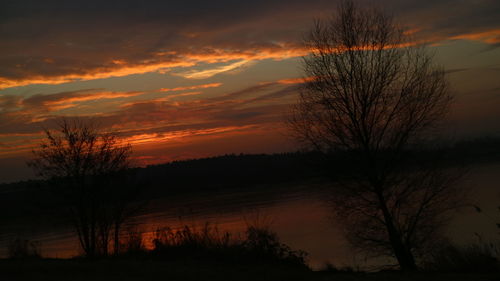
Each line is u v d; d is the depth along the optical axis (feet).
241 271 26.91
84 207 53.01
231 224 109.70
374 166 56.44
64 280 24.08
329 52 61.05
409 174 57.31
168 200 283.18
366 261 67.46
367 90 57.52
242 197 254.68
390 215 56.34
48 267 28.37
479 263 27.68
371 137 57.41
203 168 328.90
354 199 59.88
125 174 57.16
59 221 56.13
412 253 57.88
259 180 290.56
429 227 56.85
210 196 273.95
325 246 87.86
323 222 123.95
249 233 34.12
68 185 53.01
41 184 54.08
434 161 57.67
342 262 66.13
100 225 53.36
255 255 31.76
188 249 34.78
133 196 56.85
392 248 57.72
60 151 54.39
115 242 46.09
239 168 323.16
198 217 161.58
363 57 59.26
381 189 56.29
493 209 79.00
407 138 56.44
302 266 31.35
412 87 57.93
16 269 28.02
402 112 57.47
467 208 80.28
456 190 57.82
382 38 59.16
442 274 24.62
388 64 58.39
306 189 253.85
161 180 292.40
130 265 28.71
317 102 61.41
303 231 112.68
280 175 269.23
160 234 38.22
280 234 110.52
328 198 63.31
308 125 62.59
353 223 61.62
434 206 57.31
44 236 164.25
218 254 32.14
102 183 54.85
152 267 27.91
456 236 61.11
